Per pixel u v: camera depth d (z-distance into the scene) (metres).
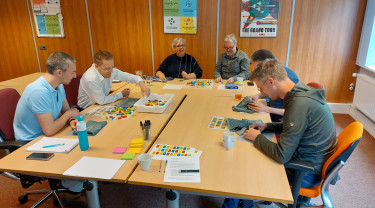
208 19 3.96
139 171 1.35
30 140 1.82
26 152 1.55
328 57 3.84
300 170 1.42
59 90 1.96
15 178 1.84
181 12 3.98
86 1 4.15
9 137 1.89
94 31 4.30
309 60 3.90
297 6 3.69
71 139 1.67
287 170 1.64
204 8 3.91
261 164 1.40
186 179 1.28
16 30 4.45
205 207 2.10
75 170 1.35
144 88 2.47
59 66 1.77
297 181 1.45
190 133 1.76
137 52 4.32
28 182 1.81
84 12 4.21
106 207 2.11
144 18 4.11
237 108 2.17
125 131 1.80
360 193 2.26
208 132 1.78
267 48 3.95
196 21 3.99
